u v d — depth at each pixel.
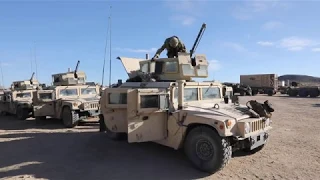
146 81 7.24
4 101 15.68
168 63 7.34
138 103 5.66
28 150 7.40
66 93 12.48
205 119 5.30
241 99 27.55
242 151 6.87
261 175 5.30
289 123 11.41
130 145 7.75
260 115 5.98
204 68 7.51
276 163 6.00
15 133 9.98
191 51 8.01
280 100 26.27
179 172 5.51
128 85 7.57
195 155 5.61
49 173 5.53
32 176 5.37
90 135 9.34
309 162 6.07
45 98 12.02
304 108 17.94
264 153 6.76
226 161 5.23
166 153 6.89
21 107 13.82
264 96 34.47
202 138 5.44
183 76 7.00
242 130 5.20
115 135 8.31
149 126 5.87
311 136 8.72
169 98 6.07
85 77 13.78
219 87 7.39
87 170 5.69
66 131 10.23
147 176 5.30
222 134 5.02
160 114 6.01
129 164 6.06
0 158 6.66
